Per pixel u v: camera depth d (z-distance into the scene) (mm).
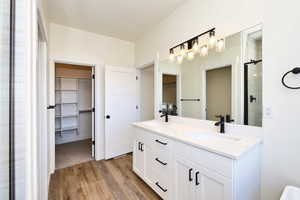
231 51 1476
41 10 1279
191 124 1942
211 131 1607
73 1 1898
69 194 1809
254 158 1169
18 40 736
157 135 1654
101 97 2939
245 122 1382
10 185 712
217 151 1025
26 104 754
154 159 1718
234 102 1472
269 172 1195
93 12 2158
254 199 1177
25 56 750
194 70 1887
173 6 2045
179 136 1410
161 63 2430
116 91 2943
